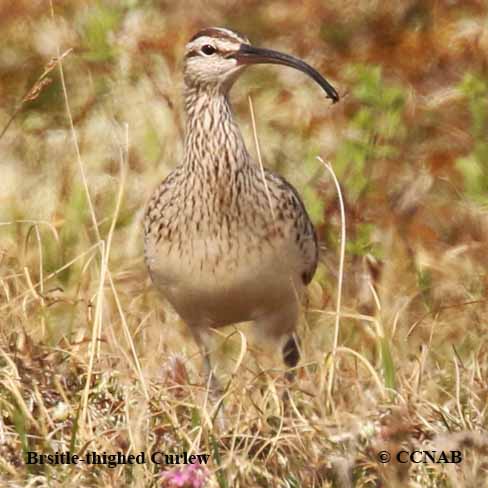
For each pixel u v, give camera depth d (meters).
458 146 19.50
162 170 19.22
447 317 16.34
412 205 18.53
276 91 20.72
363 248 17.28
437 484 12.49
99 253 17.25
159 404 13.31
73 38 21.30
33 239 17.75
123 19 21.33
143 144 19.56
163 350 15.52
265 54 14.70
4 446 13.03
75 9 21.61
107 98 20.55
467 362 15.15
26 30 21.52
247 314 15.09
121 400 13.57
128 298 16.72
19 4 21.66
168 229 14.55
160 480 12.45
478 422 13.25
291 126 20.11
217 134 14.42
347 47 21.23
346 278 17.17
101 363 13.99
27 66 21.19
